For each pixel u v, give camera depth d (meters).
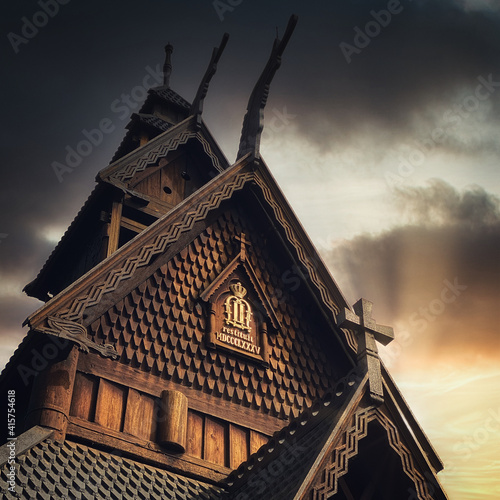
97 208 21.78
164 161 22.84
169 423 15.59
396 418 13.59
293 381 17.95
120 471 14.48
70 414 14.90
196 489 15.03
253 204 19.55
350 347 18.61
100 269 16.22
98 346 15.56
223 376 17.09
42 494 13.02
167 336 16.88
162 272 17.59
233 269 18.55
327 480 12.27
